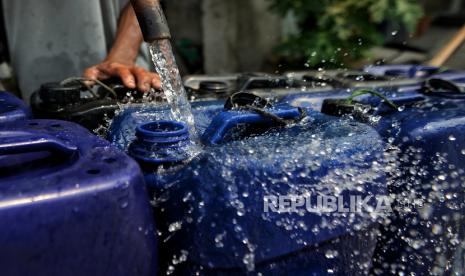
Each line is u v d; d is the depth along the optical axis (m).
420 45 4.90
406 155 0.83
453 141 0.85
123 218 0.54
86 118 0.93
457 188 0.87
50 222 0.49
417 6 3.60
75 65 1.75
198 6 4.10
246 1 4.29
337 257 0.71
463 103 1.01
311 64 3.62
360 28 3.66
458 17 5.15
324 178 0.66
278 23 4.69
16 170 0.57
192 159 0.65
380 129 0.87
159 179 0.64
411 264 0.88
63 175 0.53
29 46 1.69
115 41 1.63
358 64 3.92
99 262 0.53
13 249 0.47
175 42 4.08
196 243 0.59
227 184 0.59
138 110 0.90
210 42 4.21
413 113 0.92
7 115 0.79
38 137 0.56
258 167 0.62
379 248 0.86
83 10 1.67
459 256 0.96
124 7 1.81
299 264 0.68
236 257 0.61
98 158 0.59
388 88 1.20
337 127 0.77
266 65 4.62
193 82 1.30
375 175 0.72
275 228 0.63
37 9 1.64
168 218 0.62
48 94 0.96
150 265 0.58
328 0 3.72
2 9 1.67
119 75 1.12
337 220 0.69
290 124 0.78
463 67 1.62
